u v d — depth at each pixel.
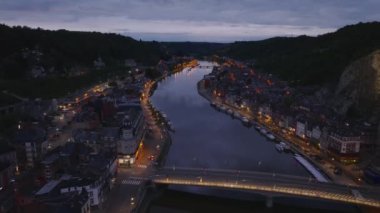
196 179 166.75
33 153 194.50
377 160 198.25
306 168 195.88
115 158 178.38
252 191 157.25
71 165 174.75
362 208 151.75
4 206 138.12
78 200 129.38
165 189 176.50
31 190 156.00
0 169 161.38
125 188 163.38
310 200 166.12
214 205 162.75
